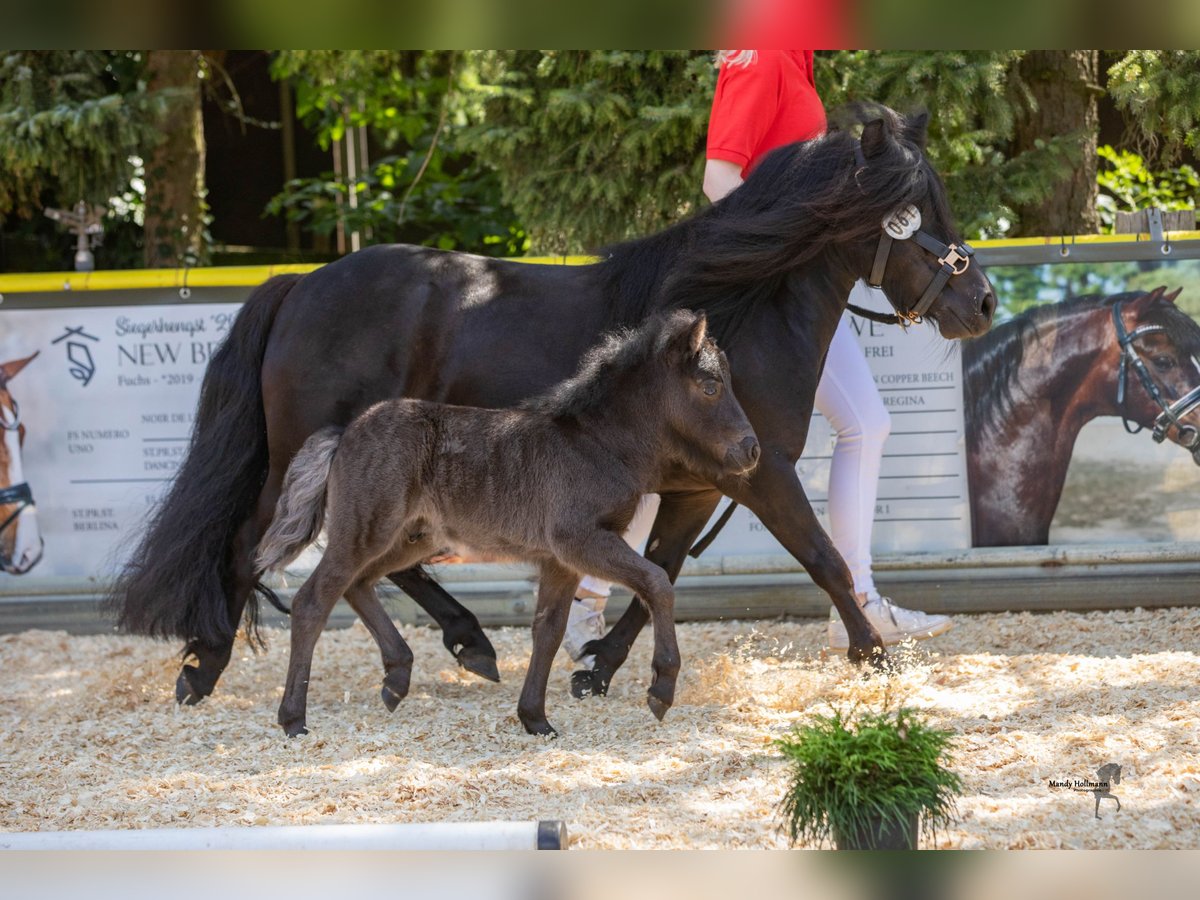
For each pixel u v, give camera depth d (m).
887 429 7.27
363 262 6.71
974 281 6.23
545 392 6.22
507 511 5.92
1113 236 8.45
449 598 7.24
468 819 4.73
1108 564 8.48
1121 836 4.32
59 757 5.89
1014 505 8.59
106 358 8.94
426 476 5.98
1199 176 12.90
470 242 13.91
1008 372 8.53
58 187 11.69
